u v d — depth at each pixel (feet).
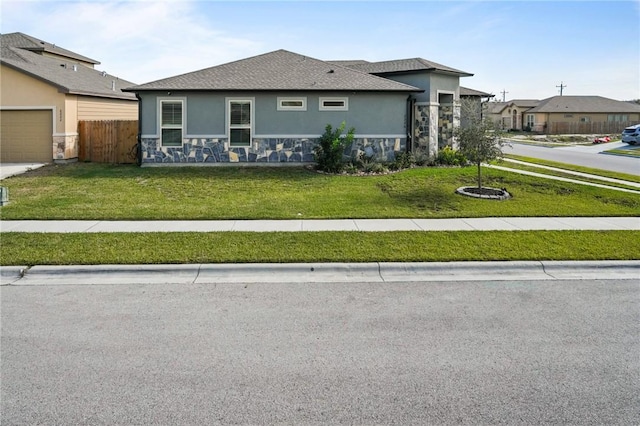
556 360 16.98
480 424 13.24
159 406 14.03
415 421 13.34
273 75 68.64
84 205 44.04
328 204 44.93
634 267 28.71
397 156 66.59
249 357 17.17
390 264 28.04
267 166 65.46
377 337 18.93
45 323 20.25
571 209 43.88
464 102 51.88
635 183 60.85
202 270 27.40
